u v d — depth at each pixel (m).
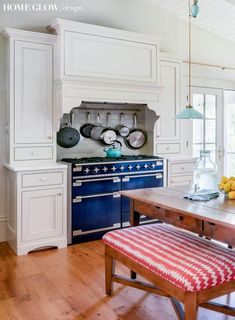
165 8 4.64
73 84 3.57
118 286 2.71
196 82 5.02
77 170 3.62
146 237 2.34
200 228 2.10
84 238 3.73
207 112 5.18
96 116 4.27
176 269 1.88
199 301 1.81
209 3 4.28
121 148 4.50
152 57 4.12
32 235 3.42
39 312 2.32
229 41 5.27
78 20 4.02
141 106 4.61
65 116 4.05
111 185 3.85
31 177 3.37
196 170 2.65
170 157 4.40
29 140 3.58
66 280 2.81
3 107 3.66
